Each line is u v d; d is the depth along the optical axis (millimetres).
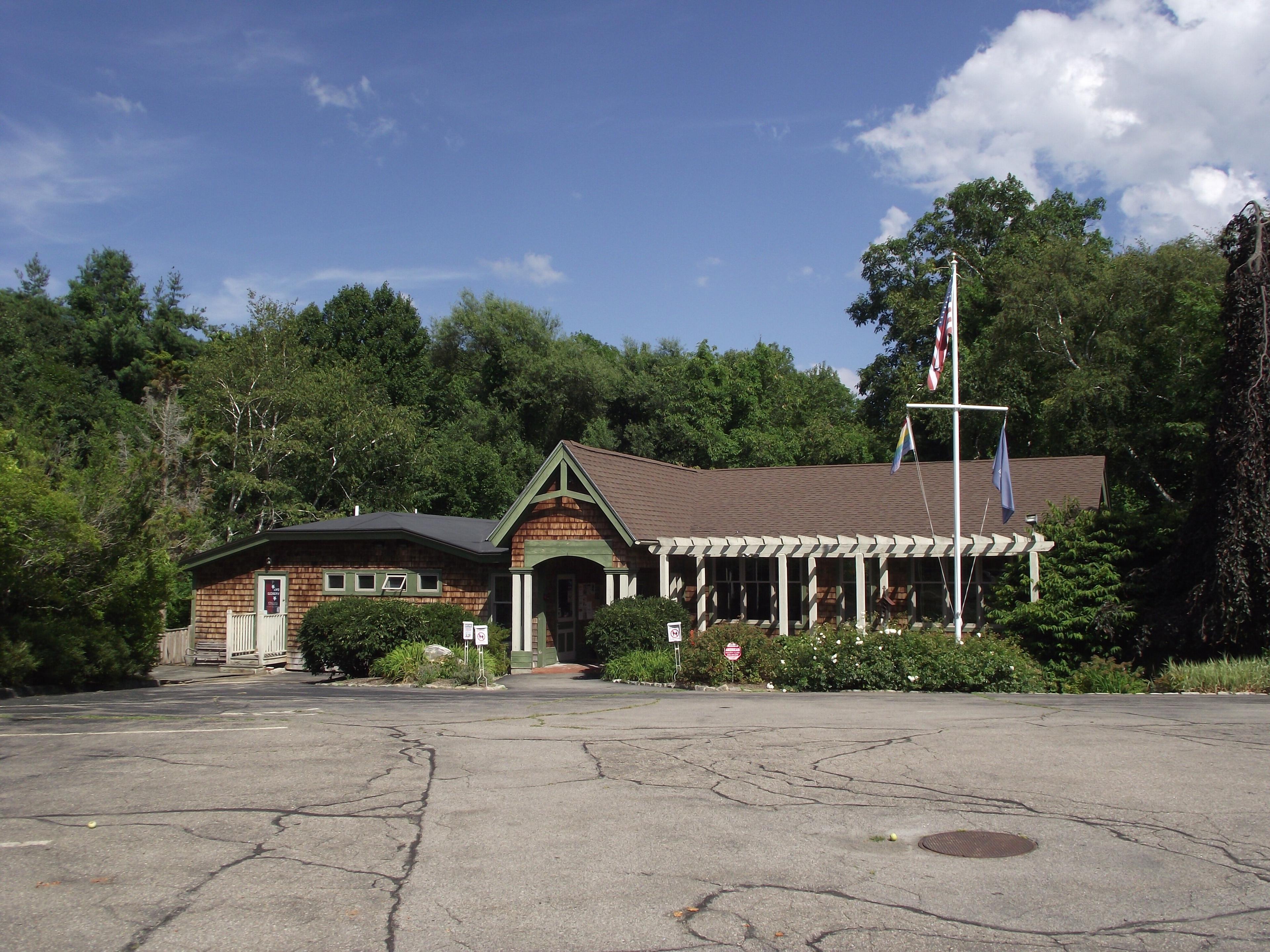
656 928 5160
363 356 55812
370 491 45969
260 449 42156
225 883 5914
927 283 47125
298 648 26359
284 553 28172
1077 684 17812
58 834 6969
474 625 20531
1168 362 32031
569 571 26719
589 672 23109
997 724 11594
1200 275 31484
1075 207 46750
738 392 57031
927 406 20641
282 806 7766
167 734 11406
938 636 18031
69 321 64312
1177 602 19125
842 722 12078
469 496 49625
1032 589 20859
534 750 10203
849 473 27750
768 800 7871
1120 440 32281
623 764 9367
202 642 28781
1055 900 5504
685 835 6871
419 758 9758
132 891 5770
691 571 25984
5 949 4902
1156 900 5477
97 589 20156
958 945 4891
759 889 5754
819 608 24797
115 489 20672
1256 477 17906
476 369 61906
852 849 6500
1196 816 7168
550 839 6812
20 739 11102
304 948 4926
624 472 25609
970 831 6879
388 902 5574
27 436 21266
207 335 65812
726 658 18234
